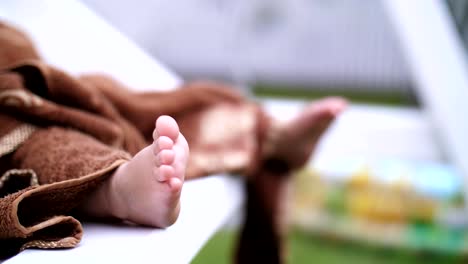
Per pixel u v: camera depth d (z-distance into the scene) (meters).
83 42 1.07
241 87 2.32
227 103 0.87
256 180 0.90
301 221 1.62
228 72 2.36
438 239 1.50
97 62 1.07
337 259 1.46
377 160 1.81
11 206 0.42
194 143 0.78
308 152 0.91
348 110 2.08
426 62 1.07
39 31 1.00
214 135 0.80
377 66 2.31
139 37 2.30
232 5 2.27
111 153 0.50
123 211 0.49
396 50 2.27
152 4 2.25
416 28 1.08
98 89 0.72
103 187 0.49
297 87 2.44
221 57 2.33
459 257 1.47
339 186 1.64
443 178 1.62
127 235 0.47
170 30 2.31
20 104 0.54
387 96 2.36
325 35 2.31
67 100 0.60
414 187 1.57
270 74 2.41
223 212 0.69
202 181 0.74
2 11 0.94
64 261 0.40
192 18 2.29
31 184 0.49
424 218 1.55
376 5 2.22
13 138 0.53
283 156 0.90
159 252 0.44
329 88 2.42
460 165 1.02
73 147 0.51
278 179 0.92
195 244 0.51
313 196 1.64
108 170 0.47
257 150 0.88
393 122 1.92
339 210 1.61
